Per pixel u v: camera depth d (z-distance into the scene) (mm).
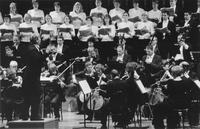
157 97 15695
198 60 20281
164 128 15664
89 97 16703
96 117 16250
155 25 22438
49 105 18312
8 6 26719
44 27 22594
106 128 16016
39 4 26922
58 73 19625
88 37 22094
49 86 18375
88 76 16891
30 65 15086
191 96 15484
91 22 22562
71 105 20922
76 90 20797
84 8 27016
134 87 15695
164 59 21156
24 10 26938
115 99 15320
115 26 22594
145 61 18984
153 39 21266
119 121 15664
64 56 21062
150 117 18531
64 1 27016
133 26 22344
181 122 17781
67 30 22266
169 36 21297
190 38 21781
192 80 15516
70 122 17766
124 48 21156
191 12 24438
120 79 15891
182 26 22812
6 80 17453
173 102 15383
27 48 15305
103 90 16594
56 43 22109
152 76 18000
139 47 21844
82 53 21812
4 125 17203
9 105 17172
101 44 21844
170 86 15414
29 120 15172
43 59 15359
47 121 14852
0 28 22656
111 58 21734
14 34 22469
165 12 21656
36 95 15109
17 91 17266
